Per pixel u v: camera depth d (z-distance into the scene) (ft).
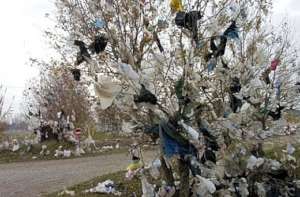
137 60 21.24
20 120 121.19
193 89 20.75
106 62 21.59
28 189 46.50
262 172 25.89
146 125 20.57
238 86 23.48
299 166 30.32
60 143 83.30
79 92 73.10
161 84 20.81
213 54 22.00
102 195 36.40
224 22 22.91
